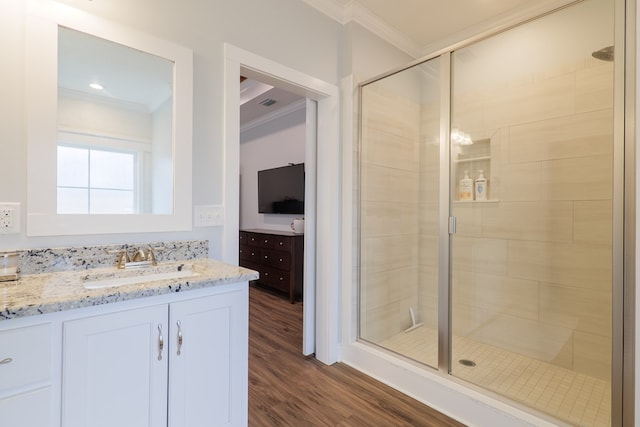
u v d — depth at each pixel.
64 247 1.34
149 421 1.16
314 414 1.77
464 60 2.26
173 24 1.63
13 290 1.06
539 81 2.19
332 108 2.38
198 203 1.72
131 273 1.41
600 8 1.72
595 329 2.03
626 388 1.32
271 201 4.82
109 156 1.47
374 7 2.38
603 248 2.00
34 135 1.28
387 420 1.73
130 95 1.53
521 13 2.40
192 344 1.26
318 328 2.43
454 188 2.36
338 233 2.41
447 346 2.03
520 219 2.33
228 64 1.81
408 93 2.53
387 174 2.56
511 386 1.87
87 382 1.03
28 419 0.93
